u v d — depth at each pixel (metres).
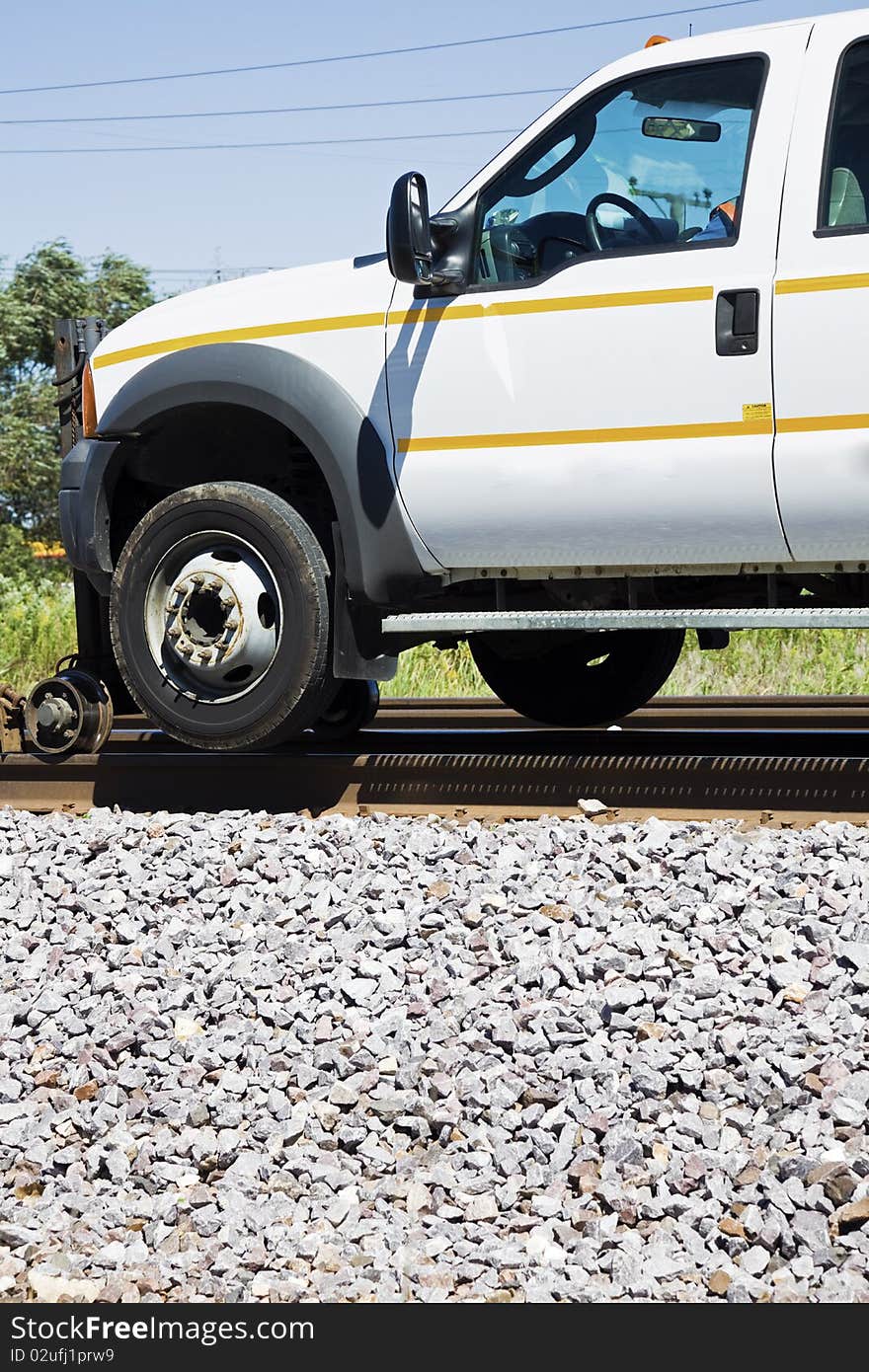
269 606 5.73
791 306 4.78
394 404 5.38
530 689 7.36
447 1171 3.32
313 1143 3.48
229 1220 3.20
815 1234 2.97
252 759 5.79
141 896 4.83
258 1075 3.78
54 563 33.25
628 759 5.38
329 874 4.91
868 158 4.79
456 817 5.46
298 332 5.53
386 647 5.77
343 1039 3.86
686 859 4.70
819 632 10.99
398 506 5.41
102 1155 3.47
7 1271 3.09
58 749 6.19
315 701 5.71
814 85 4.86
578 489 5.13
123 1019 4.03
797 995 3.85
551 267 5.25
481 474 5.26
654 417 5.00
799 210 4.81
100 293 44.38
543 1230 3.11
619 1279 2.92
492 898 4.51
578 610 5.86
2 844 5.46
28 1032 4.08
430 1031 3.81
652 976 4.00
